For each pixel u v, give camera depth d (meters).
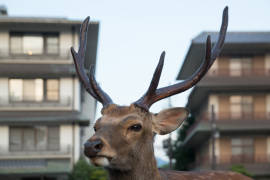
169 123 6.04
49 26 32.75
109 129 5.14
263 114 34.47
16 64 32.16
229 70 34.75
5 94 31.94
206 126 33.53
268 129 33.62
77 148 31.62
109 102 5.68
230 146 34.12
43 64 32.34
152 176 5.52
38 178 31.88
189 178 6.71
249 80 33.97
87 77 6.12
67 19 32.31
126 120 5.25
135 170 5.34
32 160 31.23
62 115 31.73
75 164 31.16
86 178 29.97
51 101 32.31
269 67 34.91
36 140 31.55
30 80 32.31
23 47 32.69
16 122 31.23
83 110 39.44
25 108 31.92
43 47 32.78
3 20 31.56
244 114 34.47
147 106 5.65
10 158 31.06
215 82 33.69
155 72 5.68
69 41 32.88
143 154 5.40
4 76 32.00
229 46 33.97
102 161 4.98
